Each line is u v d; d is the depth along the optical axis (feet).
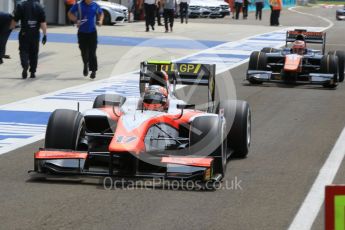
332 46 283.79
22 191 75.15
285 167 89.45
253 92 160.66
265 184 80.43
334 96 157.69
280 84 176.55
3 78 176.96
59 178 80.59
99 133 84.58
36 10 174.19
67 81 174.81
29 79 176.55
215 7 469.57
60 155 77.71
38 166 79.46
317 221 66.44
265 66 171.94
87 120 85.30
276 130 115.65
